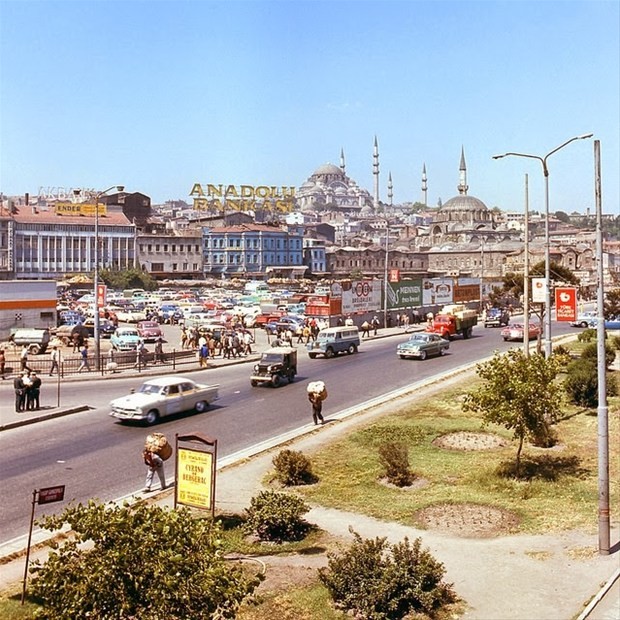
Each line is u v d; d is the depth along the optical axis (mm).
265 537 16875
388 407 32406
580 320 72375
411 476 21656
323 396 29047
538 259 170500
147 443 20672
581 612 13094
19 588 14305
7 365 45219
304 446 25625
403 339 64438
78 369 44781
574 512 18531
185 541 9922
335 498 19906
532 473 22016
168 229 190125
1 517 18578
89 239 162875
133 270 151000
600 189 16828
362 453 24641
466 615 13086
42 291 59938
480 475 21844
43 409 32188
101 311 80125
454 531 17312
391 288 77062
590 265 173375
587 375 32500
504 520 18047
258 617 13078
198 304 102500
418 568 13633
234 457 24344
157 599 9281
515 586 14227
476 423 28953
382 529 17469
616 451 24766
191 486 17641
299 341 61938
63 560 9773
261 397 35688
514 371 21828
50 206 189250
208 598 9602
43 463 23656
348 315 69938
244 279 178125
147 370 44875
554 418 28844
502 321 74750
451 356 50875
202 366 46406
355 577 13547
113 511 10195
